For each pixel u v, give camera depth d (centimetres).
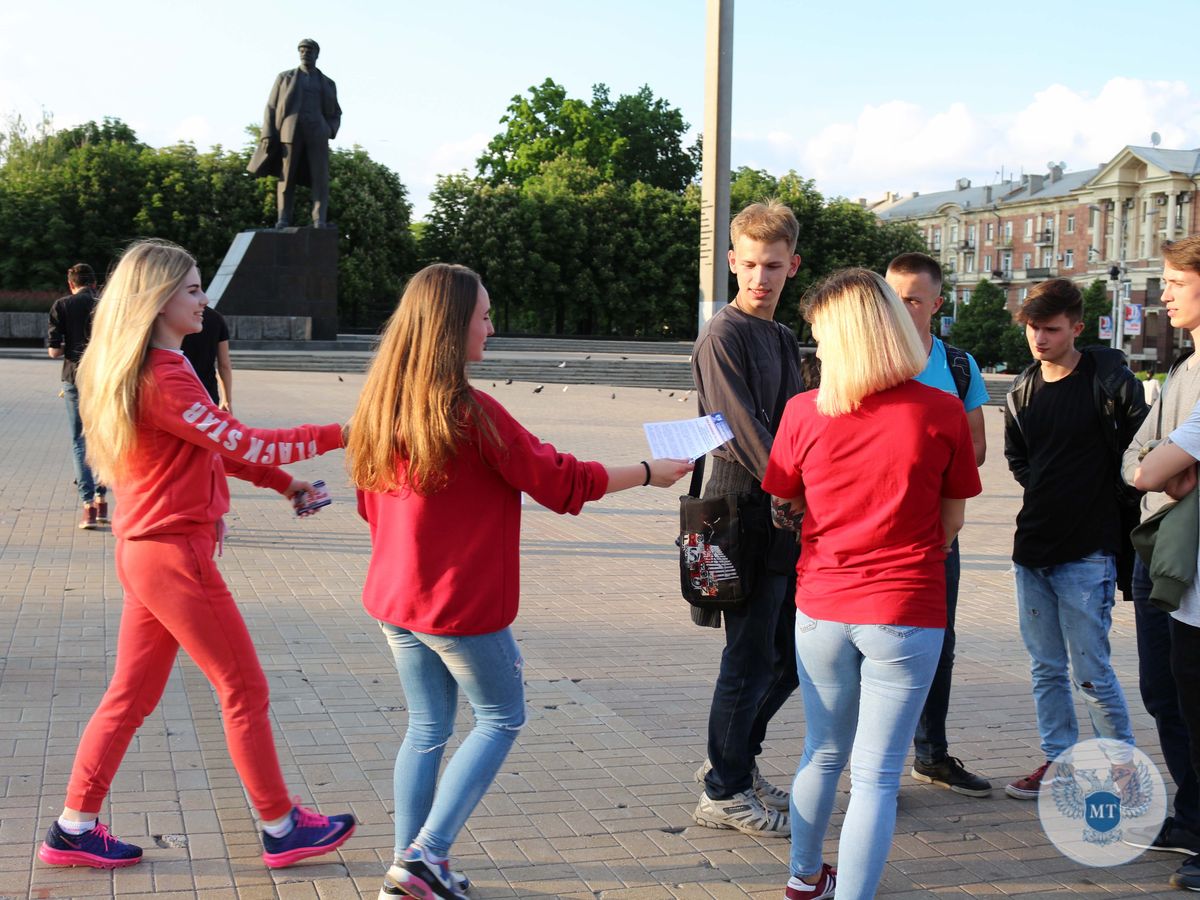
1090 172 9100
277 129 3372
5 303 3769
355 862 339
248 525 931
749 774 376
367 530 938
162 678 334
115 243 4600
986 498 1278
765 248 359
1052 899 333
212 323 793
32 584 694
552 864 344
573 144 6034
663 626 664
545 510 1102
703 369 358
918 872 350
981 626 693
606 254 5334
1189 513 327
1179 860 363
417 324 289
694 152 6650
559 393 2728
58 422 1630
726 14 1139
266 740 327
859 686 304
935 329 7156
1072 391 404
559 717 487
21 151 5328
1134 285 8081
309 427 323
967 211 9619
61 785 386
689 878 338
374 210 4922
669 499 1199
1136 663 612
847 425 294
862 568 294
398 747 441
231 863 336
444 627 290
